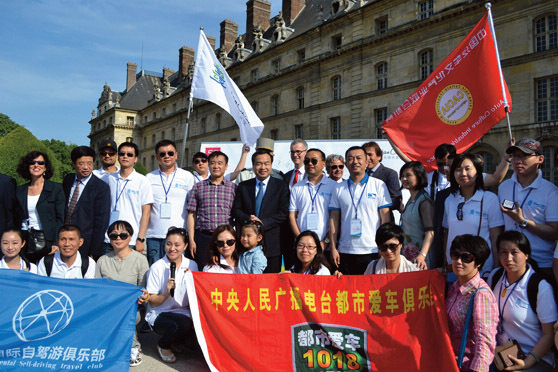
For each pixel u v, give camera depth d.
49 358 4.52
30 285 4.79
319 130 33.62
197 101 53.41
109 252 6.49
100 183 6.52
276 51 39.25
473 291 4.33
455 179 5.25
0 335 4.52
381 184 5.93
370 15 29.84
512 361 4.21
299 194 6.46
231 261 5.70
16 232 5.40
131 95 77.69
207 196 6.47
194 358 5.30
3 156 22.58
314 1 41.91
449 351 4.28
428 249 5.21
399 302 4.78
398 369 4.58
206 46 9.04
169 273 5.45
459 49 7.05
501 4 22.36
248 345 4.82
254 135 9.09
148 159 68.69
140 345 5.49
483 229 5.04
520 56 21.48
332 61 32.78
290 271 5.33
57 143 56.88
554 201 4.86
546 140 20.44
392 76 28.14
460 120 6.98
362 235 5.77
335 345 4.79
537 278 4.38
